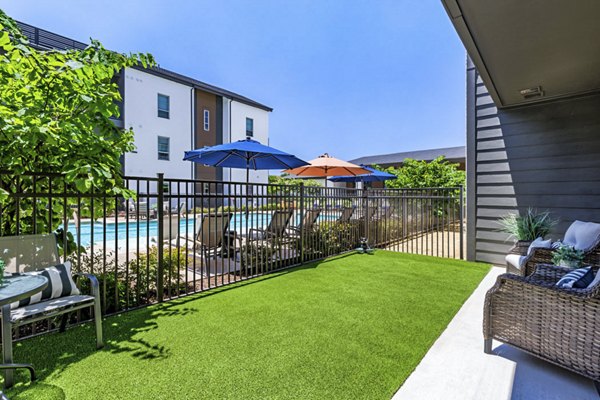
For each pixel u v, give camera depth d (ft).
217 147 20.18
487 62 12.34
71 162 8.86
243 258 17.31
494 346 8.30
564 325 6.83
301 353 7.75
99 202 10.92
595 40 10.62
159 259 11.41
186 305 11.07
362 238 23.40
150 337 8.54
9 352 6.24
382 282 14.14
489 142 18.53
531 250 12.15
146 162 51.85
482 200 18.72
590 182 15.66
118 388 6.32
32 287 6.08
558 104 16.48
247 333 8.82
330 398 6.11
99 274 10.62
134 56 10.48
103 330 8.96
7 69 8.85
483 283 14.07
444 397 6.25
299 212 18.19
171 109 55.36
